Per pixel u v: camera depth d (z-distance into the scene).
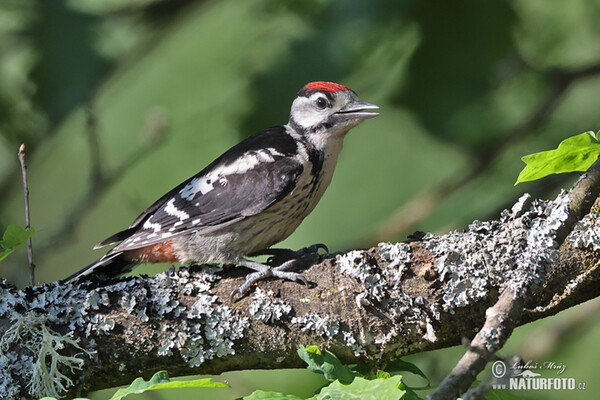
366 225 12.66
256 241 8.55
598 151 6.02
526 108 11.93
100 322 6.55
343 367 5.49
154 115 11.93
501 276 6.46
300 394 10.52
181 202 8.59
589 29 11.91
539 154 6.00
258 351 6.62
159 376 5.16
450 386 5.05
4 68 11.14
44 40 10.70
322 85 9.34
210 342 6.61
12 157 12.99
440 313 6.48
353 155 12.93
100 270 8.69
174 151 12.94
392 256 6.66
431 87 10.55
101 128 13.41
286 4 11.15
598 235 6.43
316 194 9.01
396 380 5.01
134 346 6.57
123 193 13.11
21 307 6.57
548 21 11.83
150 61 13.27
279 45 11.23
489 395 5.85
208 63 12.96
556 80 11.59
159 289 6.70
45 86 10.74
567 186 11.59
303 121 9.23
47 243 12.01
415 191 12.66
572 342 10.62
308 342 6.58
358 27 10.35
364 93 10.86
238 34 12.70
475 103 10.52
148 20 12.02
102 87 11.93
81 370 6.54
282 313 6.59
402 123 12.23
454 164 12.73
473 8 10.29
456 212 11.90
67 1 10.91
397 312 6.50
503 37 10.41
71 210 12.02
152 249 8.59
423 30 10.37
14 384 6.39
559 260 6.45
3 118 11.25
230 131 11.47
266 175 8.52
